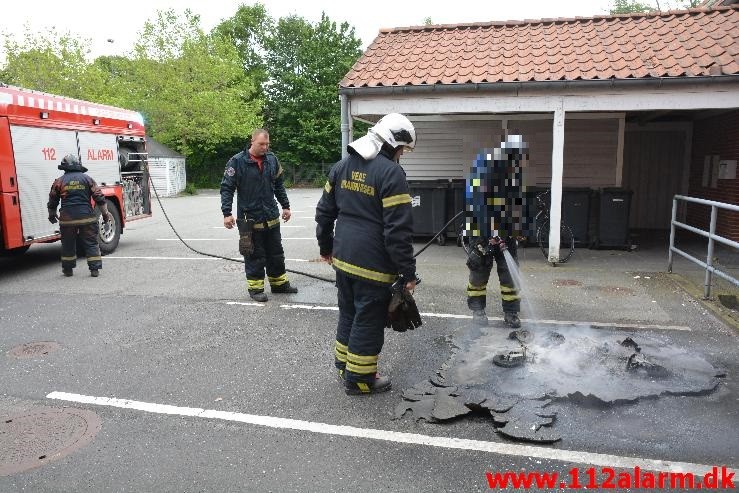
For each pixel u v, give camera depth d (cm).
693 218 1191
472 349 489
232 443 350
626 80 771
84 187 838
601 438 345
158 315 634
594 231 998
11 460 334
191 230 1440
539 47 932
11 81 3269
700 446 335
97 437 361
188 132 3447
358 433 360
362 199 392
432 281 769
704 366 446
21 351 523
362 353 404
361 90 847
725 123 1032
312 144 4250
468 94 832
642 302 646
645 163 1247
